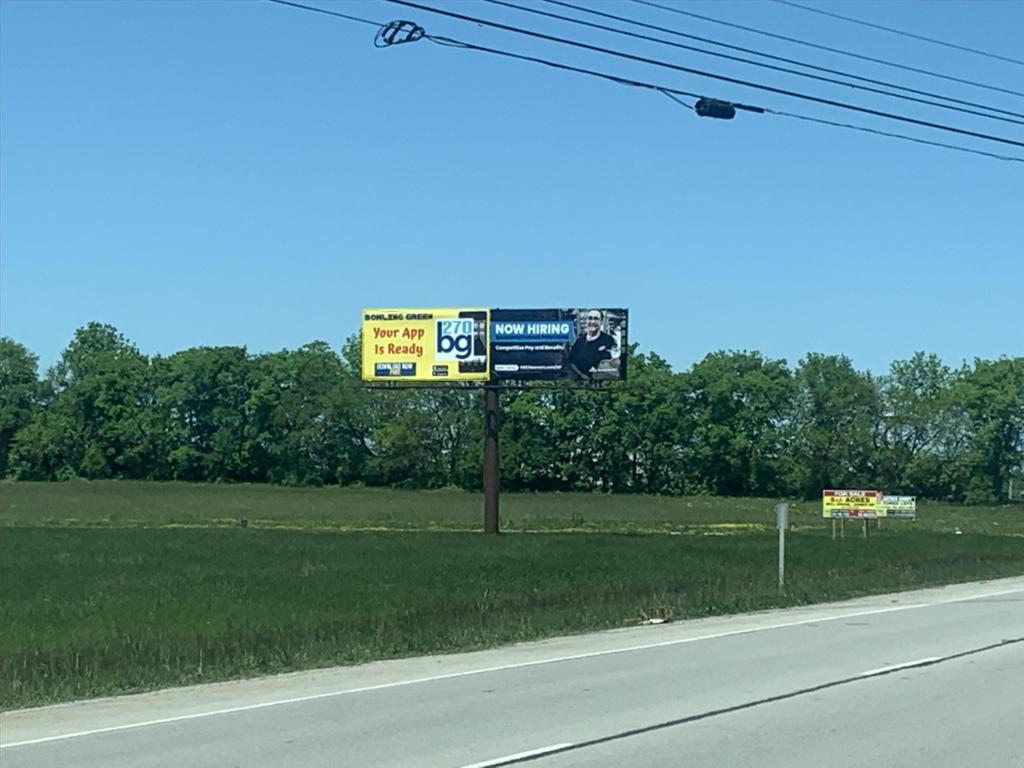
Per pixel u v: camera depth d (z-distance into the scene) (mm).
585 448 125938
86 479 129500
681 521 79188
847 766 10266
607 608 24094
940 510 106312
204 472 129875
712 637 19984
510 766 10312
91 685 14773
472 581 32312
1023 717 12516
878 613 24172
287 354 132000
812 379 124375
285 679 15609
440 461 125438
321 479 128000
